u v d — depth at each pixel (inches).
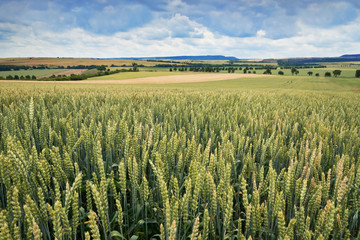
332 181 96.9
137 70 5285.4
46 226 57.3
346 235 62.0
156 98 358.9
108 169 104.5
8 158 58.7
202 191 77.3
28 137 99.9
